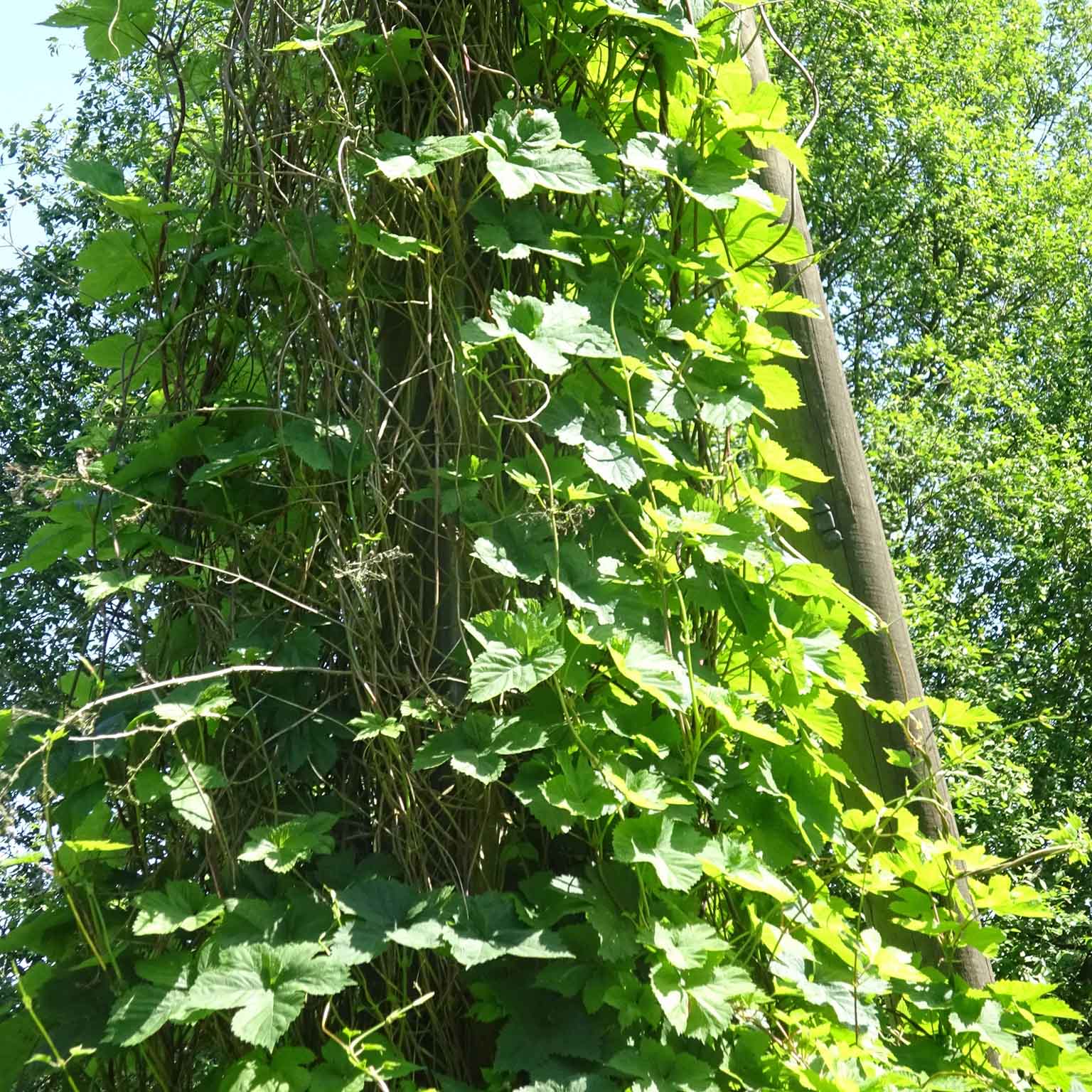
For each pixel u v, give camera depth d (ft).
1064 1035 5.76
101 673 5.15
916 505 35.32
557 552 4.81
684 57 5.80
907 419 34.88
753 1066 4.67
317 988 4.07
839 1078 4.66
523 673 4.48
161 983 4.25
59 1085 4.71
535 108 5.65
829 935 5.25
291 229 5.37
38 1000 4.67
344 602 4.94
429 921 4.38
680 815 4.71
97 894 4.86
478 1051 4.68
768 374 5.85
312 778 5.02
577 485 5.14
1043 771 33.88
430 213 5.32
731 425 5.71
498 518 5.01
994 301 42.34
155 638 5.29
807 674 5.43
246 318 5.68
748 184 5.69
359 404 5.24
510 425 5.32
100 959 4.41
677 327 5.64
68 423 23.90
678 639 5.27
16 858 4.21
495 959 4.55
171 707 4.55
